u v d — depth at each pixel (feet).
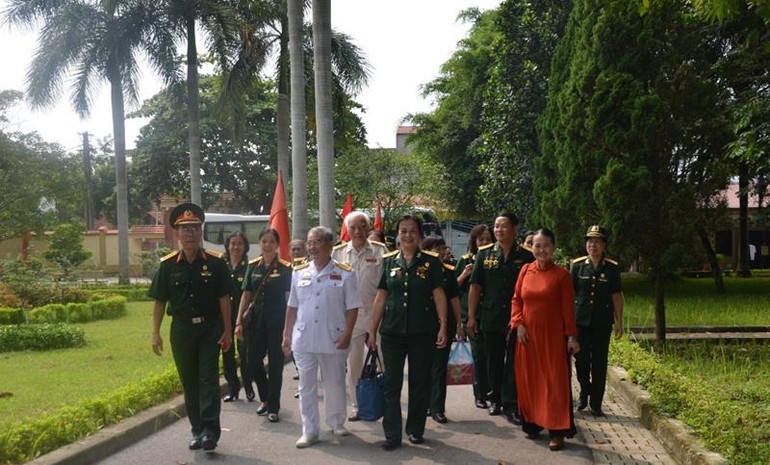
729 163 39.47
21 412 24.59
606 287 25.05
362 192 102.63
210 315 20.76
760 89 48.67
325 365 21.99
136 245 137.69
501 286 24.47
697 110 37.70
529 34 74.02
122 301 62.80
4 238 95.50
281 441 21.88
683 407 23.04
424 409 21.50
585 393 25.62
